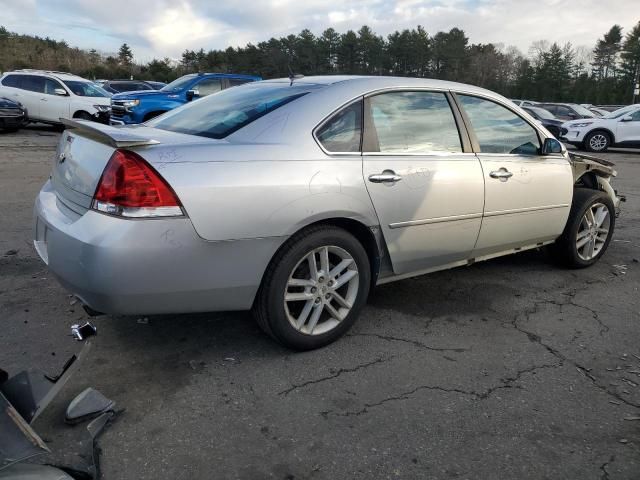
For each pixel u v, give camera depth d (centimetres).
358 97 331
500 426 260
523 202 415
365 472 227
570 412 273
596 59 8331
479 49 7819
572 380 303
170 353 316
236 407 267
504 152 410
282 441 244
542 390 292
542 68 7269
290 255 296
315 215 296
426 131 362
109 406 258
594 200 481
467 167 373
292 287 308
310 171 296
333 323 328
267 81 388
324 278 314
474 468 231
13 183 786
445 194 359
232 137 296
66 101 1555
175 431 248
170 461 229
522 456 239
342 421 259
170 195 255
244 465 228
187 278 266
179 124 342
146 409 263
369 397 279
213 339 333
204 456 233
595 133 1727
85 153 283
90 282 255
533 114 1995
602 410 276
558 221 453
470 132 387
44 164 982
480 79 7244
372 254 341
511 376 305
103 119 1588
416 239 353
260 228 279
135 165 253
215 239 267
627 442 251
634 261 530
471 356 326
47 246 286
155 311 271
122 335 334
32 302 374
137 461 229
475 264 503
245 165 278
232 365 305
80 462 227
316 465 230
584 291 442
